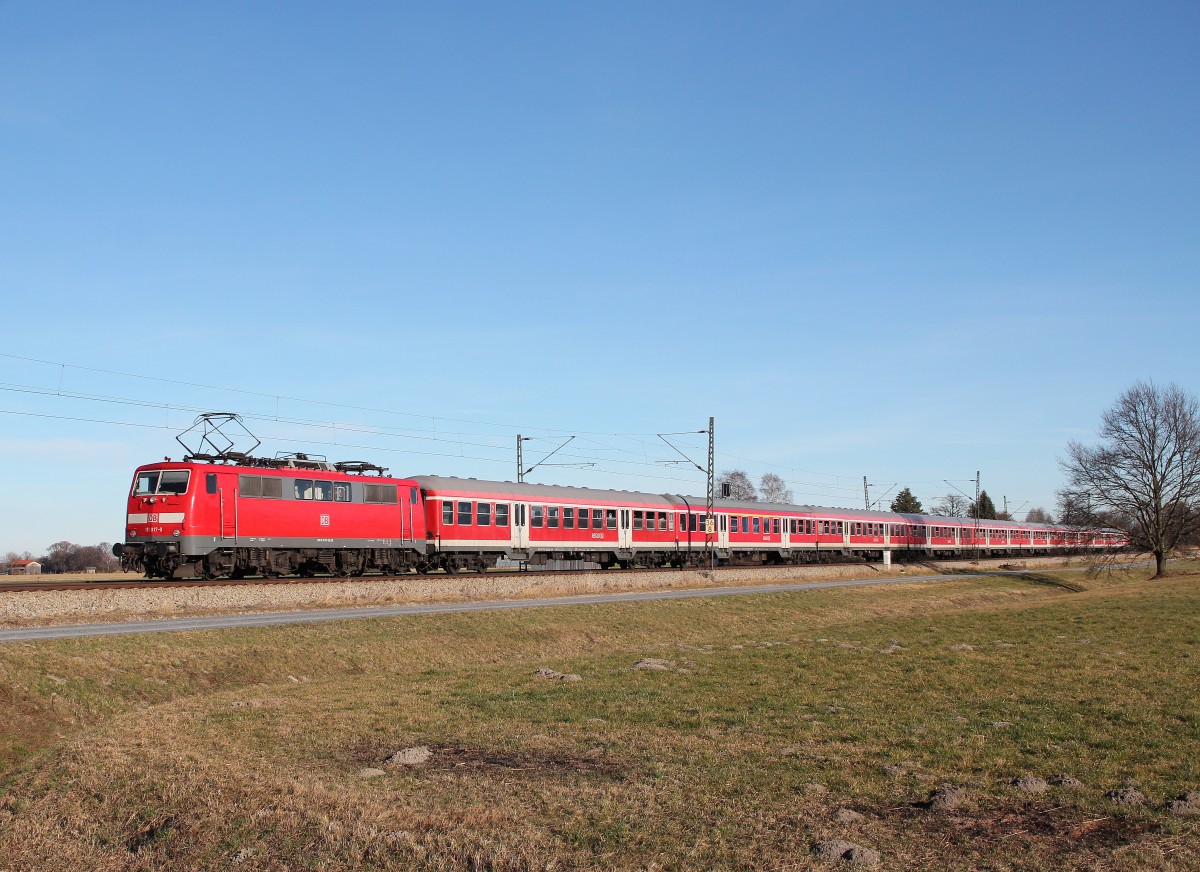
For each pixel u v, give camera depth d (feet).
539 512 156.66
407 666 81.15
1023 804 31.78
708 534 182.19
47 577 179.52
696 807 31.76
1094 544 245.45
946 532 278.26
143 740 44.68
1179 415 214.48
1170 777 34.55
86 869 32.32
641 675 62.34
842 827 29.60
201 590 98.58
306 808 33.14
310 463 123.54
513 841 29.01
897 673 60.64
